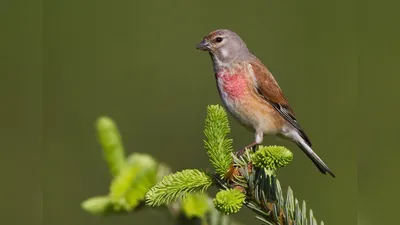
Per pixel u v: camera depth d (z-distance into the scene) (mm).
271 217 5289
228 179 5344
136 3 17203
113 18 17234
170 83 16641
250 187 5270
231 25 17203
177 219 6219
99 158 14484
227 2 17281
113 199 6164
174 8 17375
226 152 5426
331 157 14383
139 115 15906
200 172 5422
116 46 17078
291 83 16328
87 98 16219
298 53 16562
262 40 17031
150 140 15109
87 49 16734
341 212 12906
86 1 16828
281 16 16984
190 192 5387
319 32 16500
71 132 15367
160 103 16234
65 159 14484
